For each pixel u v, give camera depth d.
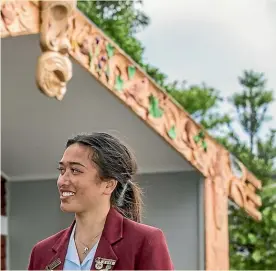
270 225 10.66
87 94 7.56
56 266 2.29
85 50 6.73
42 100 7.66
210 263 8.25
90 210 2.27
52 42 6.07
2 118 8.04
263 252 10.70
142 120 7.55
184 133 7.97
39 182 9.43
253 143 12.70
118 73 7.20
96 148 2.27
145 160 8.55
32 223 9.43
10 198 9.54
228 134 12.94
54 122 8.12
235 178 8.52
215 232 8.32
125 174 2.36
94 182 2.26
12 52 6.74
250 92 12.87
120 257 2.21
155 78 12.97
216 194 8.31
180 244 8.52
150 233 2.23
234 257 11.28
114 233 2.25
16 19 5.71
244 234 10.77
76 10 6.52
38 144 8.62
